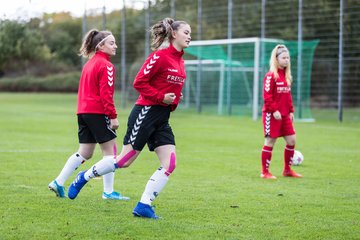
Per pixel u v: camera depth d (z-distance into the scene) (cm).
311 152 1589
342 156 1505
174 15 3503
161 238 681
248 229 730
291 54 2970
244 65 3222
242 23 3672
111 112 848
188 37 781
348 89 3412
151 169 1240
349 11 3114
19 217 770
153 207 831
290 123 1159
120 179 1105
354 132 2191
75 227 723
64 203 861
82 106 873
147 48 3559
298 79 2836
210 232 712
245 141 1844
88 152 902
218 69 3444
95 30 882
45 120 2612
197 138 1930
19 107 3656
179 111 3488
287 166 1173
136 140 780
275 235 704
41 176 1110
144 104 778
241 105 3544
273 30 3459
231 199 919
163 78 776
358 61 3209
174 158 783
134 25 4134
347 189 1030
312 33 3325
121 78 3988
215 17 3816
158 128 785
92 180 1069
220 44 3181
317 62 3438
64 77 4725
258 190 1007
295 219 789
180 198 921
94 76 861
